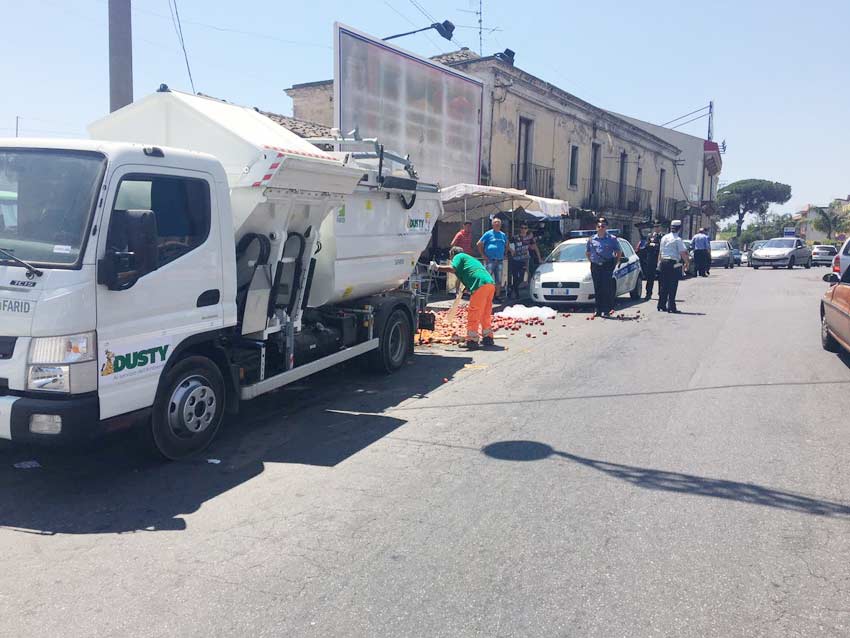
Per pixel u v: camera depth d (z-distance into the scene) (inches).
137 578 143.9
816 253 1573.6
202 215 213.2
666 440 234.5
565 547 157.1
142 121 251.6
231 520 172.4
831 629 125.3
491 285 411.2
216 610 131.7
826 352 384.5
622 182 1384.1
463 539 161.2
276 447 229.6
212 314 218.7
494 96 870.4
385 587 139.9
